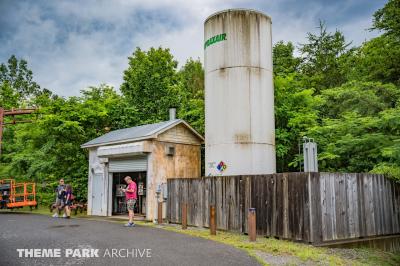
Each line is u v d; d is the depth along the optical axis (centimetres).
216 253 841
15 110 2611
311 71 3453
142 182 2012
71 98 2498
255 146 1488
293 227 1034
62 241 990
